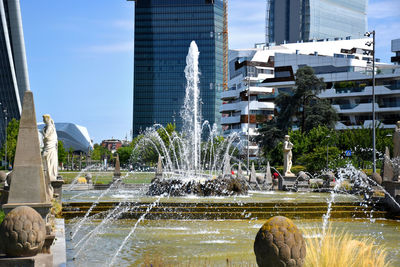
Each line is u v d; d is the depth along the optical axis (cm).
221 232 1494
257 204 1956
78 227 1571
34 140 840
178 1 16088
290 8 17750
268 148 6919
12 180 825
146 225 1650
